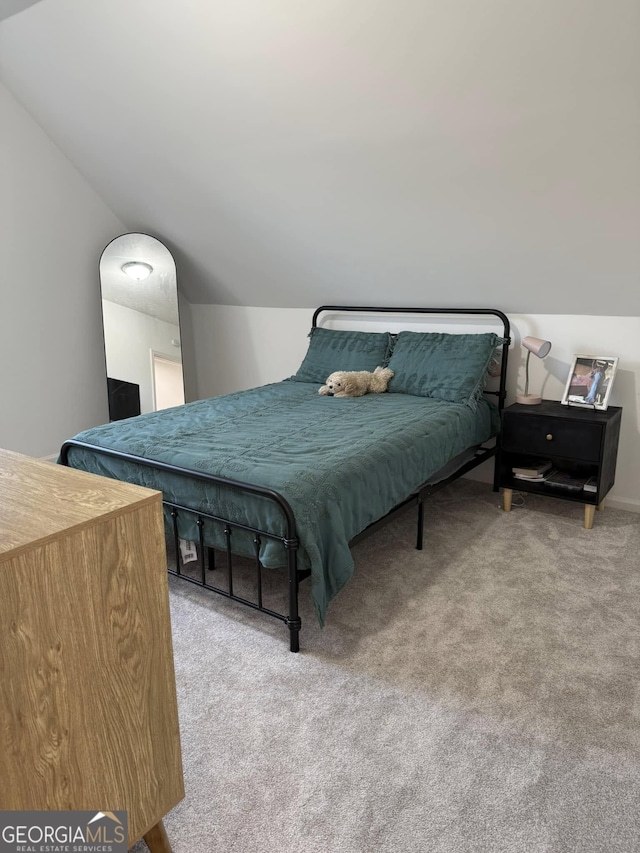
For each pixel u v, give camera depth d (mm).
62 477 1341
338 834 1490
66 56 3221
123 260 4285
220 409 3236
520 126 2496
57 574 1078
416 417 3002
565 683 2002
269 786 1629
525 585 2586
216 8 2562
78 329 4324
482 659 2123
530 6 2068
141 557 1223
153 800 1346
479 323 3664
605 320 3256
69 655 1124
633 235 2762
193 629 2312
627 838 1475
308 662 2121
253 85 2848
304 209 3473
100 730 1207
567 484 3186
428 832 1491
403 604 2455
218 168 3473
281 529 2121
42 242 4035
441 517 3266
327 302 4191
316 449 2490
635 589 2551
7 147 3777
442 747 1750
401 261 3520
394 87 2559
